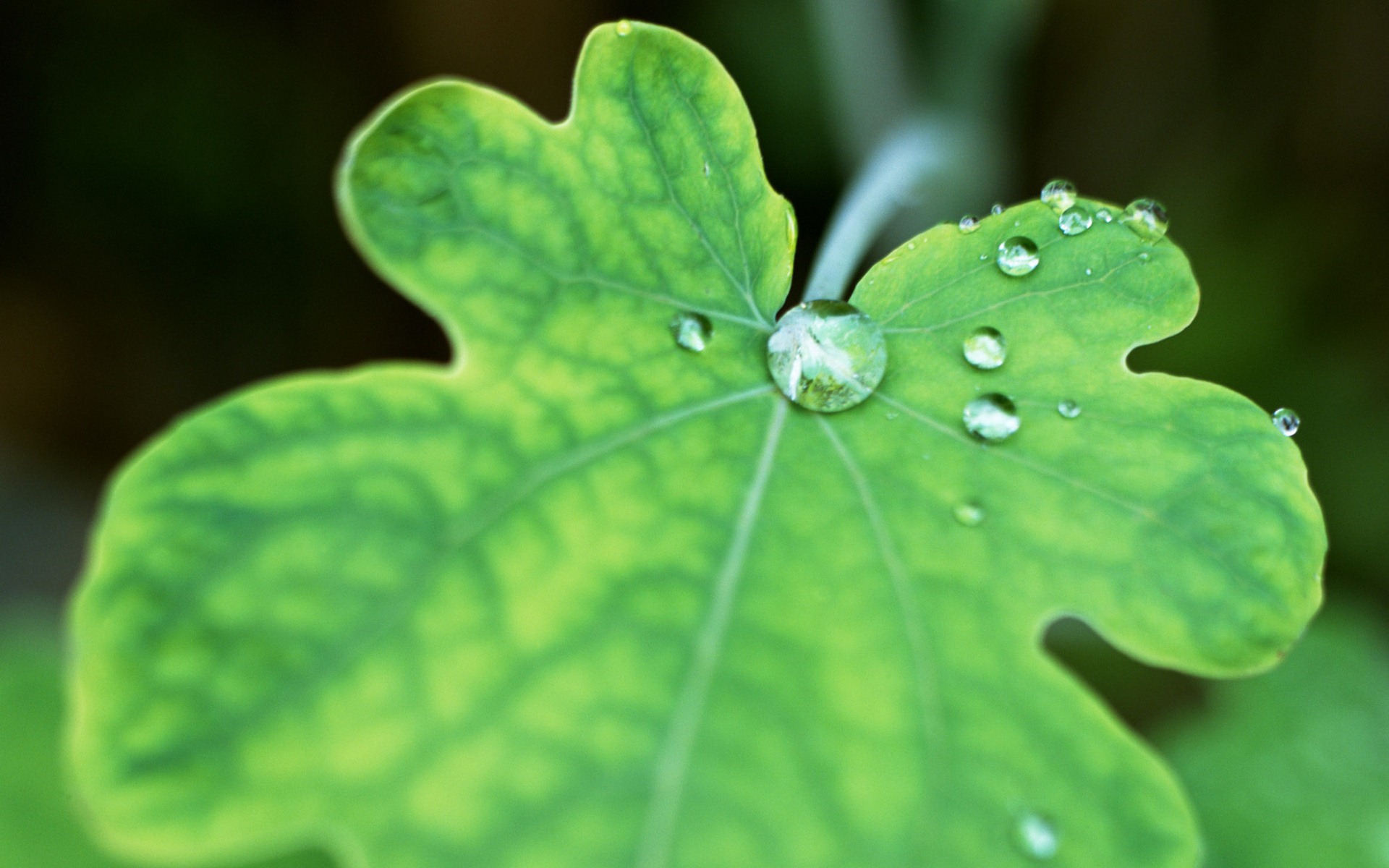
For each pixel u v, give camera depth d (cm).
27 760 17
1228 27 29
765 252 16
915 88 24
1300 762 20
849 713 15
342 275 32
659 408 15
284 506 15
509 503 15
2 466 31
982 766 15
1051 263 16
